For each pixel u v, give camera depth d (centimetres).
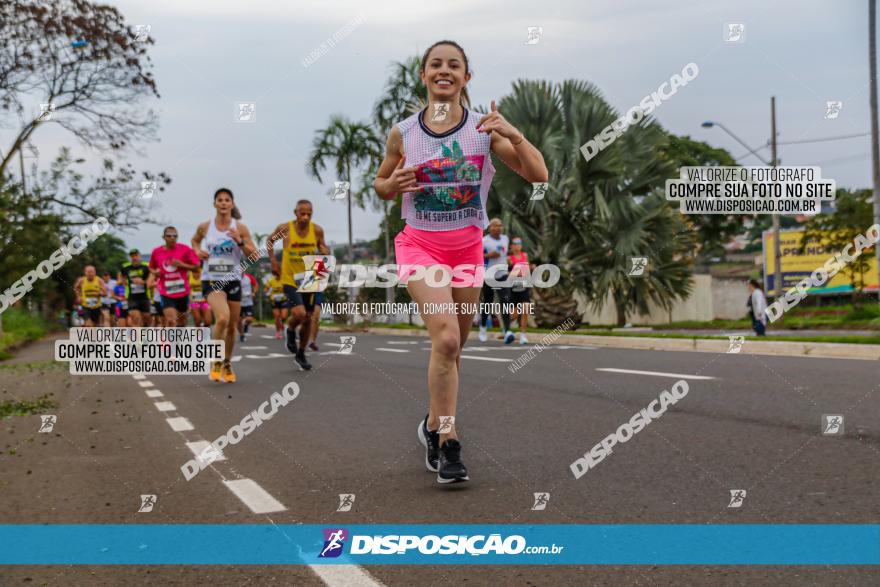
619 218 1795
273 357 1222
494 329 1967
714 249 4588
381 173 379
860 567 226
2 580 244
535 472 369
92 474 404
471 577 234
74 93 1770
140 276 1578
